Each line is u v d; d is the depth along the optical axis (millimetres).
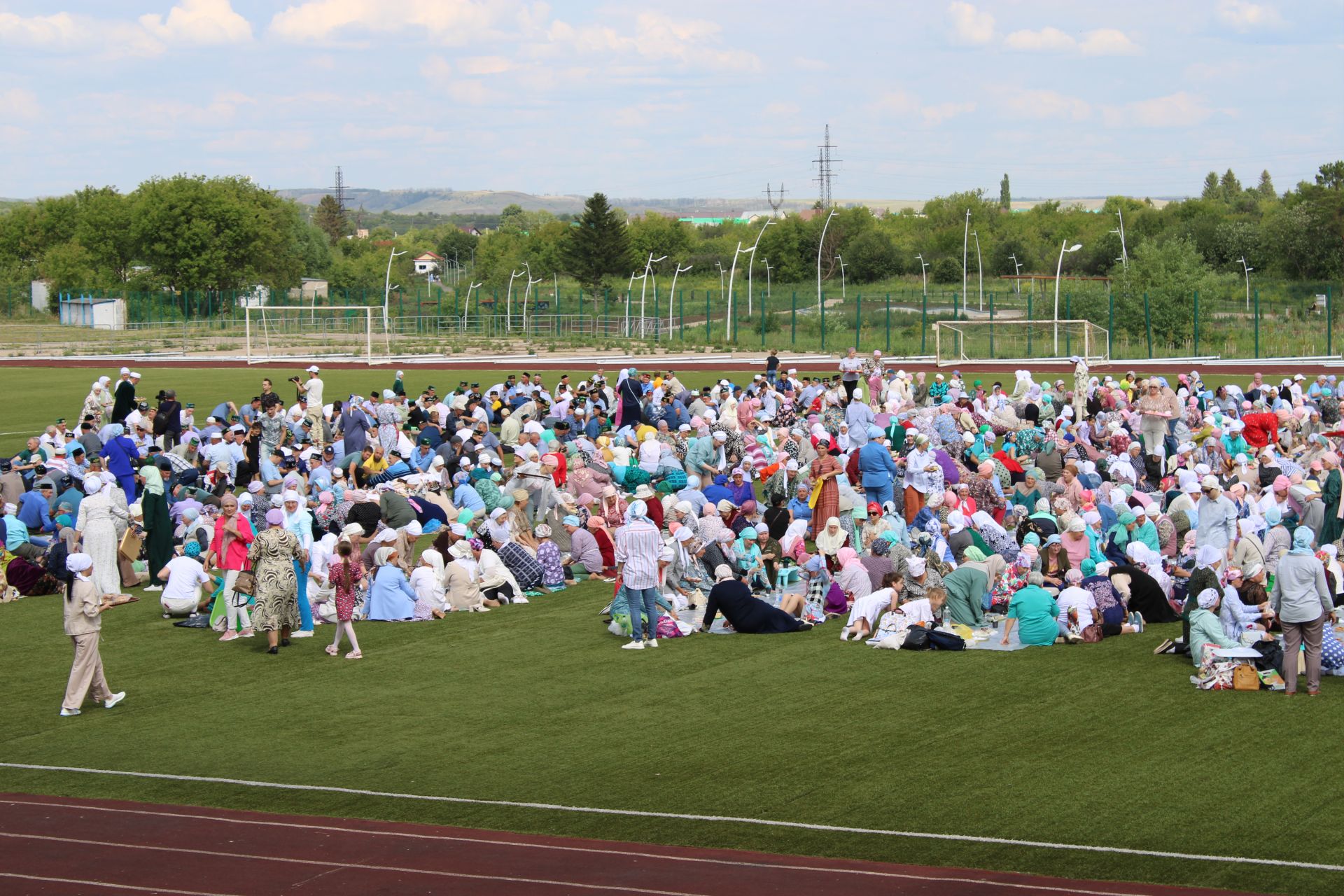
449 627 16516
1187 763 11039
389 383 50906
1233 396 32281
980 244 133250
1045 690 13242
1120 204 164625
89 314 94500
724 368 58906
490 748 11977
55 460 23047
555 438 26391
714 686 13742
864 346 71312
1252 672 13039
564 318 89312
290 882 9086
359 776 11328
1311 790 10344
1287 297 84438
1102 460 24641
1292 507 19094
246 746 12156
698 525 18016
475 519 19688
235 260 110625
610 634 15984
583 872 9188
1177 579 16844
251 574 15961
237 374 56219
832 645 15297
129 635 16234
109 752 12070
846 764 11289
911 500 20844
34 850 9742
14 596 18250
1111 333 69375
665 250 149125
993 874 9023
